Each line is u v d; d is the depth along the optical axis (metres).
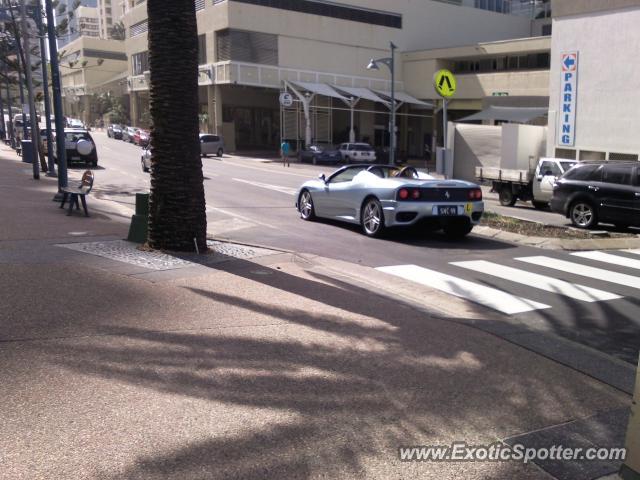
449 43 54.72
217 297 6.49
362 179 12.33
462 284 8.30
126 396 3.99
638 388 3.29
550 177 18.66
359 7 49.38
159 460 3.26
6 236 9.46
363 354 5.02
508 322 6.58
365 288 7.65
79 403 3.85
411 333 5.67
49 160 22.58
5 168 24.91
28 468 3.11
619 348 5.95
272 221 13.87
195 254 8.70
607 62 22.77
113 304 5.97
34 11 21.44
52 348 4.72
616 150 22.77
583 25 23.33
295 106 47.47
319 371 4.60
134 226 9.48
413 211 11.32
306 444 3.54
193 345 4.98
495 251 11.02
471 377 4.70
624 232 14.43
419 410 4.08
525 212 18.55
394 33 51.56
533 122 39.38
